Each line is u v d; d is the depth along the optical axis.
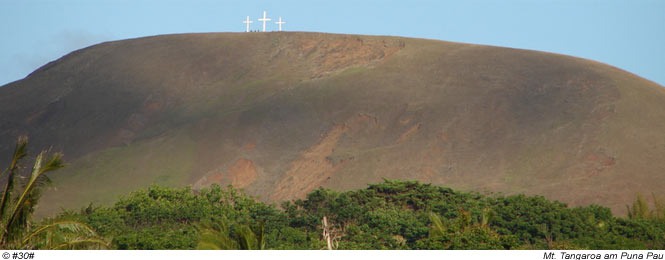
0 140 129.38
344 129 116.38
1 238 23.56
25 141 24.62
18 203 23.72
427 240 38.06
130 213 60.25
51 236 24.81
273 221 58.19
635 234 57.44
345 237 56.50
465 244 36.41
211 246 24.72
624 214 89.12
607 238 55.03
